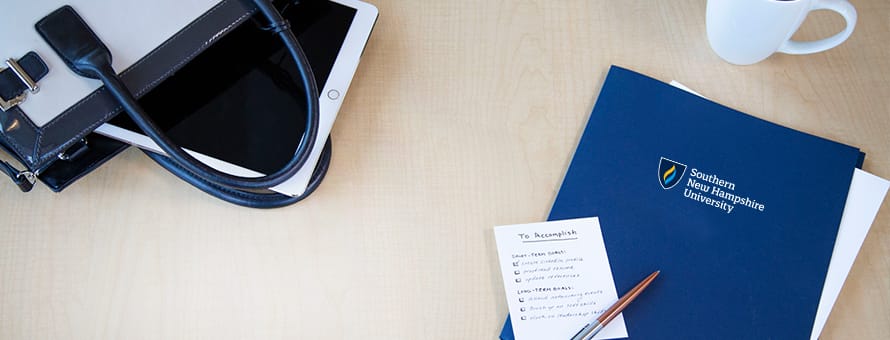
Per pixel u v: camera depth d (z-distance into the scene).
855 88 0.75
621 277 0.67
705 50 0.77
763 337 0.65
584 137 0.72
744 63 0.76
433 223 0.69
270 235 0.68
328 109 0.68
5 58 0.57
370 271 0.67
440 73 0.75
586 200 0.69
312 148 0.63
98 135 0.68
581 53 0.77
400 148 0.72
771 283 0.67
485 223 0.69
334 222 0.69
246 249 0.67
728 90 0.75
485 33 0.77
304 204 0.69
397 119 0.73
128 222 0.68
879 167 0.72
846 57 0.76
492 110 0.74
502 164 0.71
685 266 0.67
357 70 0.75
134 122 0.63
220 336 0.64
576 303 0.66
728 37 0.72
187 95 0.68
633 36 0.78
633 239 0.68
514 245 0.68
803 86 0.75
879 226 0.70
